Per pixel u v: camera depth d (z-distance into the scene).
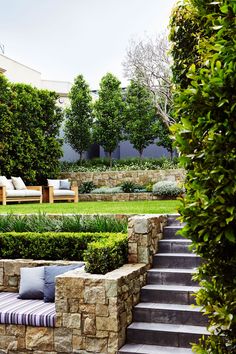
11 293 5.98
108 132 18.55
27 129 15.30
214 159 2.30
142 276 5.43
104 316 4.46
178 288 5.28
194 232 2.44
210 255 2.51
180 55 5.14
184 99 2.46
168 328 4.72
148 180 16.62
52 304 5.22
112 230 6.67
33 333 4.73
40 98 16.03
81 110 18.83
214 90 2.30
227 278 2.48
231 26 2.39
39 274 5.62
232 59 2.26
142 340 4.70
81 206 11.14
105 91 19.03
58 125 16.67
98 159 19.45
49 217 7.58
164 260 5.87
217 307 2.41
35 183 16.02
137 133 18.66
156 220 6.16
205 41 3.00
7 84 14.56
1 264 6.14
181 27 5.10
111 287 4.45
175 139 2.56
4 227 7.31
